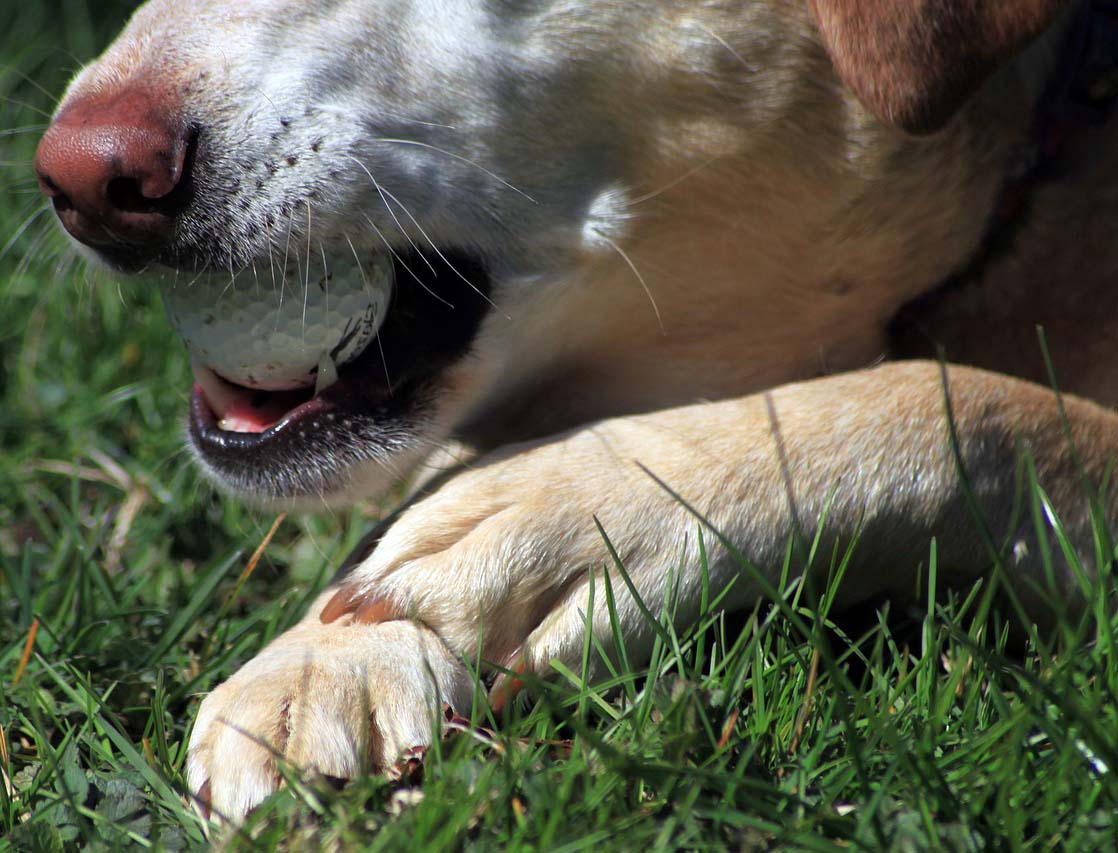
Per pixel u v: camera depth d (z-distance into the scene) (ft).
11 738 1.36
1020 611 1.29
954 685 1.27
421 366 1.44
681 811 1.14
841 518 1.33
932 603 1.30
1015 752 1.19
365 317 1.40
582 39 1.41
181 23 1.40
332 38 1.40
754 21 1.42
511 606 1.29
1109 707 1.24
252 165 1.37
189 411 1.45
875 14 1.39
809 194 1.46
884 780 1.18
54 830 1.20
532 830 1.15
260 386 1.42
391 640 1.28
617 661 1.30
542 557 1.29
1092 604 1.31
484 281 1.44
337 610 1.31
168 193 1.35
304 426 1.41
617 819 1.16
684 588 1.31
